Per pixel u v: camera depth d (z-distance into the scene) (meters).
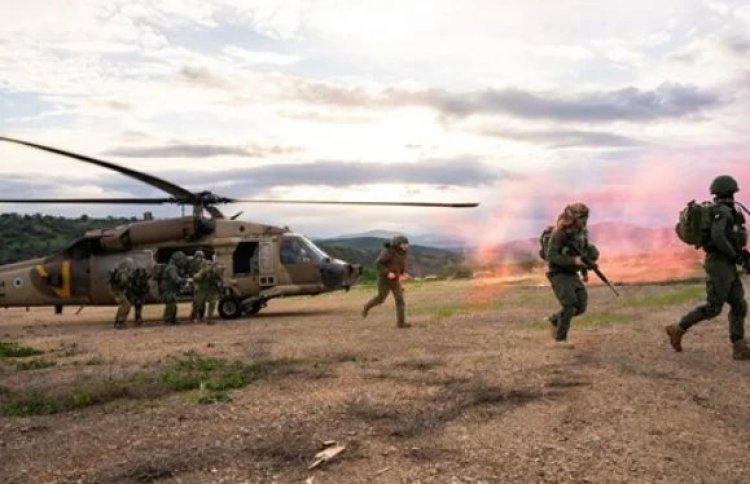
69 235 70.69
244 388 6.84
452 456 4.46
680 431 4.88
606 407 5.55
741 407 5.51
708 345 8.57
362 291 27.38
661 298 15.49
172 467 4.40
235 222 17.56
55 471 4.44
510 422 5.21
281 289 17.20
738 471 4.09
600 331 10.20
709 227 7.44
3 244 63.34
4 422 5.77
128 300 15.14
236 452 4.66
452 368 7.48
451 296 19.80
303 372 7.59
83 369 8.48
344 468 4.30
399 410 5.64
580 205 8.98
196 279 15.27
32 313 23.05
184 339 11.79
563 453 4.46
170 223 17.23
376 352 8.96
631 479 3.99
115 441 5.07
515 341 9.46
